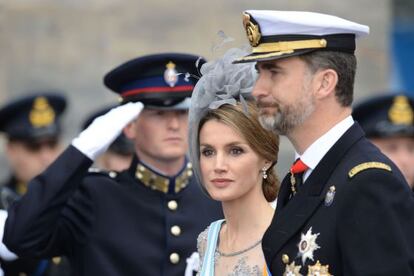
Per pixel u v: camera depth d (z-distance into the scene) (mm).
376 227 12242
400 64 40062
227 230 15211
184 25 34250
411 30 40250
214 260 15133
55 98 25844
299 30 12859
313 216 12797
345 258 12359
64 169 17984
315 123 12969
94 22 33688
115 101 33750
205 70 14953
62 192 17984
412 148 25250
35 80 33281
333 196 12656
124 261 18312
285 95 12859
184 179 19062
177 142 18453
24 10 33312
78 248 18500
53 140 25703
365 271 12156
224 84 14781
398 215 12312
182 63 18391
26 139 25375
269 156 14836
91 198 18672
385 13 36719
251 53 13195
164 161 18766
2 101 33000
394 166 12750
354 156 12797
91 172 19156
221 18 34469
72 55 33500
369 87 36719
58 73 33406
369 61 36750
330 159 12891
